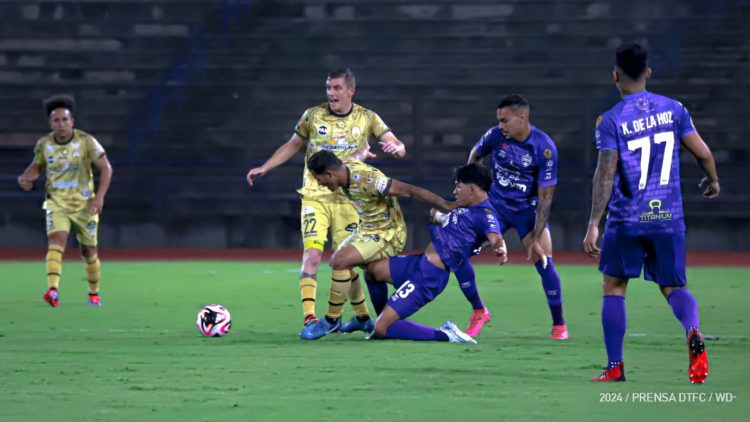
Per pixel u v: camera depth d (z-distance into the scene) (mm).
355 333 32719
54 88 83062
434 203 29672
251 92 81938
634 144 22859
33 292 47625
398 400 20844
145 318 37562
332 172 29688
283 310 40094
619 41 84125
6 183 77812
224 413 19516
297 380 23297
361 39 85688
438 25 85750
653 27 84312
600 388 22266
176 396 21312
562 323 31766
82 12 88062
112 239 77438
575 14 85625
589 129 75250
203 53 85750
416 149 77188
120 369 24969
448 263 30062
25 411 19750
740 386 22578
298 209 76375
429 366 25422
